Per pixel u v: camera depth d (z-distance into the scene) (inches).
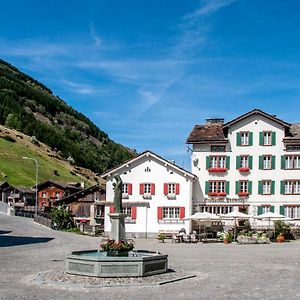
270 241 1844.2
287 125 2166.6
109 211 2193.7
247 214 2054.6
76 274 799.1
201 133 2267.5
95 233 2181.3
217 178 2199.8
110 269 778.8
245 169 2176.4
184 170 2146.9
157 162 2178.9
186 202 2146.9
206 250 1430.9
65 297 626.5
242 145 2198.6
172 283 751.1
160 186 2171.5
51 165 6146.7
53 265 975.0
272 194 2162.9
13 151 5994.1
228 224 2148.1
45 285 717.9
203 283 757.3
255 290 693.3
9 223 2438.5
